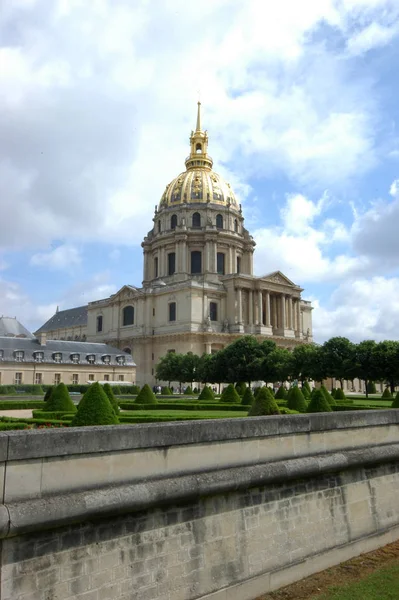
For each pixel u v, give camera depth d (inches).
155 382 5054.1
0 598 350.0
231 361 3607.3
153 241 5679.1
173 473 456.1
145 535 431.8
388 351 2758.4
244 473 500.1
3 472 360.2
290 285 5359.3
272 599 506.3
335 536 604.4
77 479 396.8
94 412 725.9
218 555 481.1
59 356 3983.8
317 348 3248.0
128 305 5506.9
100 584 400.5
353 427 649.0
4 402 1972.2
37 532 372.5
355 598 498.6
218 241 5403.5
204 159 5856.3
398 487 715.4
